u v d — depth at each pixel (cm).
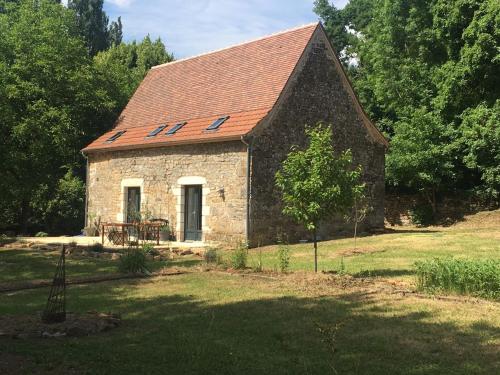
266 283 1009
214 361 553
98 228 2386
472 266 873
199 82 2308
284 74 1920
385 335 638
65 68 2606
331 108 2058
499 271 846
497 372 510
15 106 2425
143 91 2636
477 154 2389
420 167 2525
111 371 526
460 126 2502
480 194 2542
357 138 2166
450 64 2530
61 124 2473
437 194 2727
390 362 545
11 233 2627
